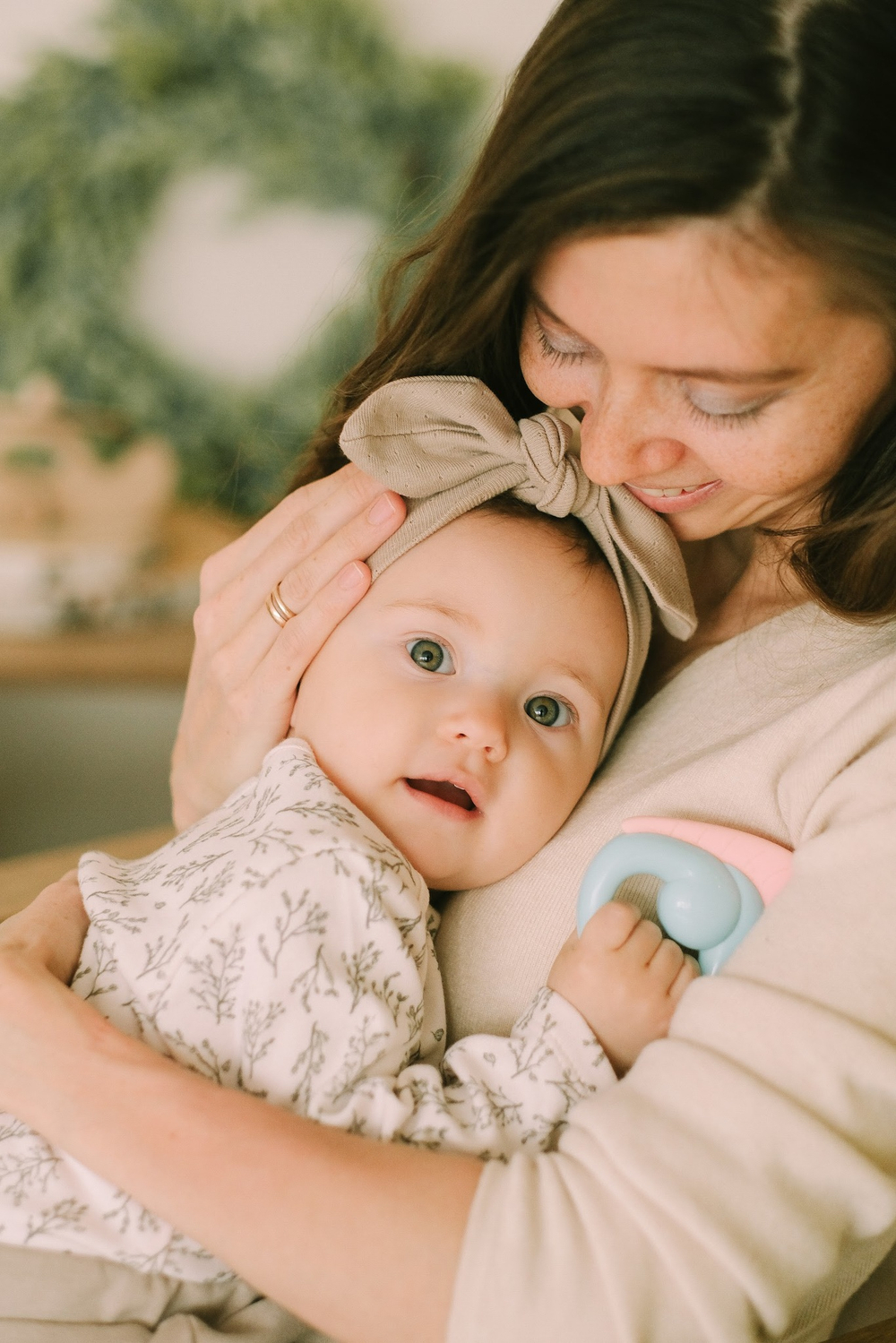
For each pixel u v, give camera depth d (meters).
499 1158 0.67
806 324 0.59
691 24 0.57
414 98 2.66
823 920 0.60
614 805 0.80
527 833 0.82
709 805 0.75
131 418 2.66
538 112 0.62
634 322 0.60
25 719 2.38
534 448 0.83
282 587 0.88
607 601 0.86
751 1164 0.55
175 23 2.56
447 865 0.81
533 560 0.84
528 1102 0.69
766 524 0.82
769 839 0.73
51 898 0.82
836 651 0.76
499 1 2.73
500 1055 0.71
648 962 0.72
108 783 2.45
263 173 2.66
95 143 2.59
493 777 0.80
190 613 2.25
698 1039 0.59
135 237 2.64
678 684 0.85
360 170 2.68
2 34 2.53
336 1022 0.70
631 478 0.69
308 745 0.85
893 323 0.60
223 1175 0.59
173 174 2.65
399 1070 0.73
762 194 0.56
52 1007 0.68
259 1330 0.71
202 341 2.76
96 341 2.66
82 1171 0.69
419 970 0.75
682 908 0.71
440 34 2.71
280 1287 0.57
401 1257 0.56
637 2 0.59
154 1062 0.65
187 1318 0.69
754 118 0.55
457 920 0.83
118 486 2.13
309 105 2.64
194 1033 0.71
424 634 0.83
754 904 0.71
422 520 0.85
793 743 0.73
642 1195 0.55
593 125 0.59
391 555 0.85
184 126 2.60
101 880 0.81
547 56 0.64
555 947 0.78
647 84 0.57
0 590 2.05
